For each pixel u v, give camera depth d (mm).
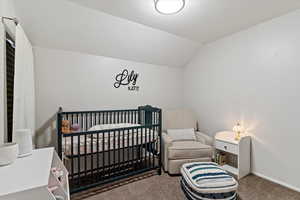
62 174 1272
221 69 2926
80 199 1818
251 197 1853
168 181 2236
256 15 2111
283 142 2107
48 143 2373
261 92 2334
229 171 2441
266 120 2281
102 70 2818
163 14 2098
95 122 2738
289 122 2049
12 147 1004
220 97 2955
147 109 2877
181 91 3838
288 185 2059
